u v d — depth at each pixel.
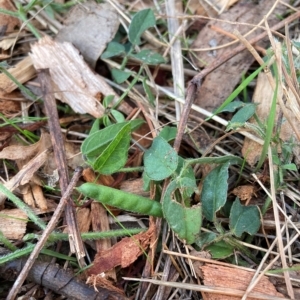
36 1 0.17
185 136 0.15
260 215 0.14
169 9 0.18
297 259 0.13
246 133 0.15
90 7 0.18
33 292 0.13
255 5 0.18
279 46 0.12
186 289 0.13
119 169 0.14
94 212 0.14
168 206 0.12
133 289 0.13
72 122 0.17
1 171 0.15
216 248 0.13
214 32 0.18
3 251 0.13
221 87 0.17
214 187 0.14
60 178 0.14
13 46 0.18
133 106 0.17
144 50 0.17
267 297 0.12
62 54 0.17
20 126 0.16
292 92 0.13
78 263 0.13
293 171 0.15
